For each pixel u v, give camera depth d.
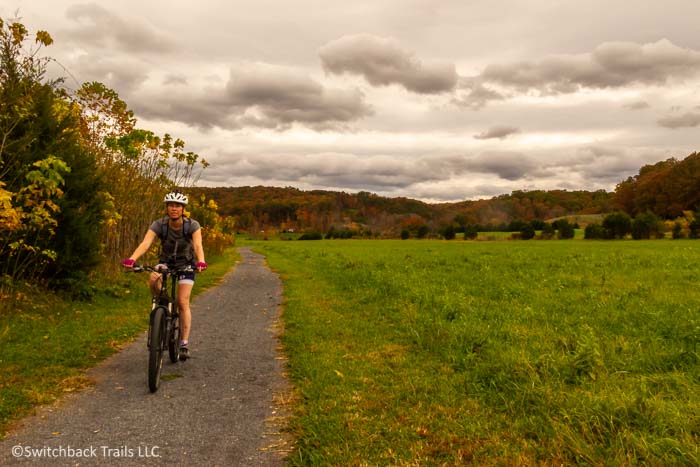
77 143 11.06
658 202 100.06
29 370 5.64
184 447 3.84
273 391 5.21
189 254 5.97
